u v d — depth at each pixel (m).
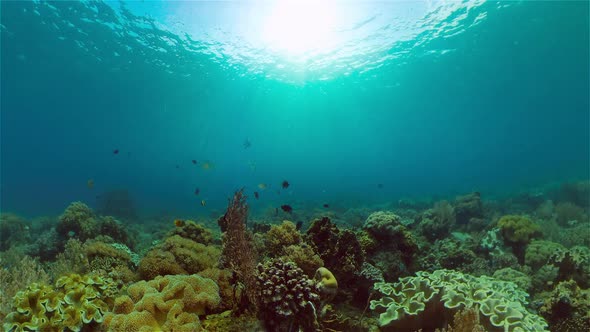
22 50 26.08
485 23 23.59
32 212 36.06
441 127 88.56
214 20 21.19
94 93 37.84
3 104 44.00
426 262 8.16
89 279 4.33
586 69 41.62
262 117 56.94
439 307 4.75
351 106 51.06
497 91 48.31
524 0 21.05
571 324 5.57
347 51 26.89
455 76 36.47
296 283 3.73
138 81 33.50
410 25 22.64
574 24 26.19
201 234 8.81
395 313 4.75
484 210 16.03
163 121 54.31
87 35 23.69
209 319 4.00
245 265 4.27
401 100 47.69
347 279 5.96
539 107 71.56
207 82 34.38
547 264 7.49
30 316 3.71
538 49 31.00
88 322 3.73
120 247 8.61
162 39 24.00
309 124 68.56
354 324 5.00
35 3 19.69
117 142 82.75
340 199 33.19
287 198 42.22
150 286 4.08
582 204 19.73
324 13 20.73
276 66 30.12
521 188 32.31
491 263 8.83
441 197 28.09
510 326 4.12
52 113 49.12
